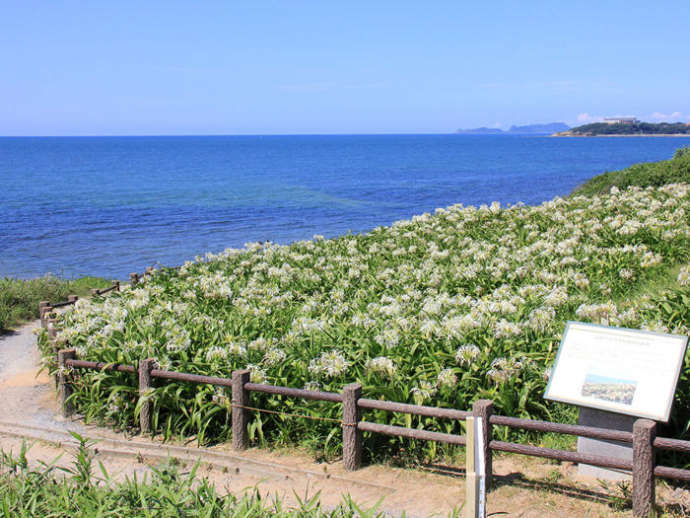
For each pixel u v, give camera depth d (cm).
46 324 1334
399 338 898
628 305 1076
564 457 607
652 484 564
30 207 4794
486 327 905
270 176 8369
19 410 989
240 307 1237
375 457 751
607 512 586
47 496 602
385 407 700
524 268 1352
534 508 604
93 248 3192
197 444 823
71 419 941
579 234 1609
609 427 632
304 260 1758
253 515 555
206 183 7175
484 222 1992
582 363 648
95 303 1343
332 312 1183
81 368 959
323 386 820
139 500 586
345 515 562
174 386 864
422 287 1368
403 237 1919
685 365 721
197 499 580
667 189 2120
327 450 768
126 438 855
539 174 8575
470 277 1366
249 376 802
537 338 886
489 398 757
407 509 623
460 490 657
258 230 3769
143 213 4506
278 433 820
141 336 970
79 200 5294
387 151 19012
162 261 2867
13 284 1958
